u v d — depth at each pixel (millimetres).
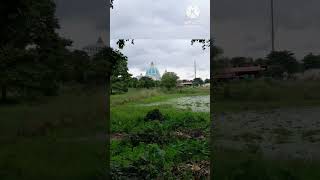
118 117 12016
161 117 11930
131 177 5715
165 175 6000
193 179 5996
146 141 8453
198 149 7277
